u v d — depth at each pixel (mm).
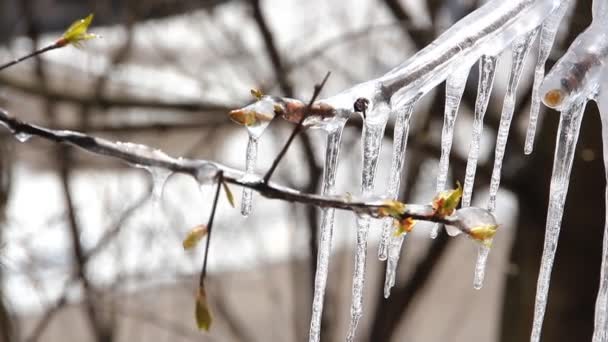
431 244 9133
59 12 10391
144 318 9273
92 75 8602
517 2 3357
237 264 10758
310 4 10773
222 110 7953
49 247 8977
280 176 9766
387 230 3506
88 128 8023
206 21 10117
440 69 3242
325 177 3193
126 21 8945
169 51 9688
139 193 9688
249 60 9797
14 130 2492
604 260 3428
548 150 7848
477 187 8523
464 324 12719
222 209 9992
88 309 8703
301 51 10250
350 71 9656
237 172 2689
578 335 7848
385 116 3125
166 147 10531
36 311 9930
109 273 9531
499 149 3600
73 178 9289
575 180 7723
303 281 10523
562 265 7859
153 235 9023
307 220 9383
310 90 9344
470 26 3326
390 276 3467
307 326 9766
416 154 8555
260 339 11391
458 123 9836
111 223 8586
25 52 9102
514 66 3520
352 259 11508
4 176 8594
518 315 8070
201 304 2521
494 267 12398
